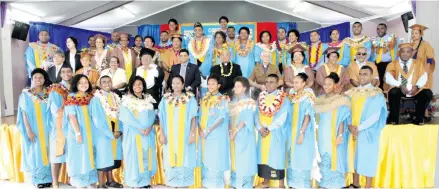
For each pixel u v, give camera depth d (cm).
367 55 527
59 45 870
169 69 543
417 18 602
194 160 389
